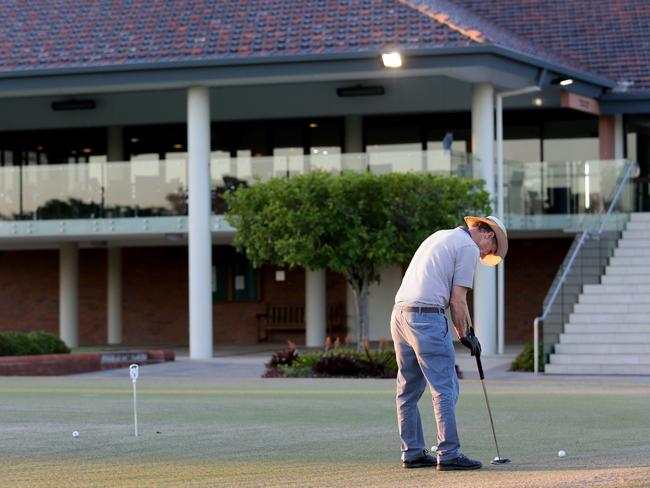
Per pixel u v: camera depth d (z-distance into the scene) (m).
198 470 9.68
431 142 37.72
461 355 31.36
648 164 35.84
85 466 10.00
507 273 38.31
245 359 30.92
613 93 34.12
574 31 37.59
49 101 36.69
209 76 30.56
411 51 29.27
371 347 34.34
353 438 12.13
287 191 25.16
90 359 27.27
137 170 32.50
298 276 39.84
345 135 37.50
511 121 37.47
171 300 40.91
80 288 41.50
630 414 14.89
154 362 29.55
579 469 9.39
